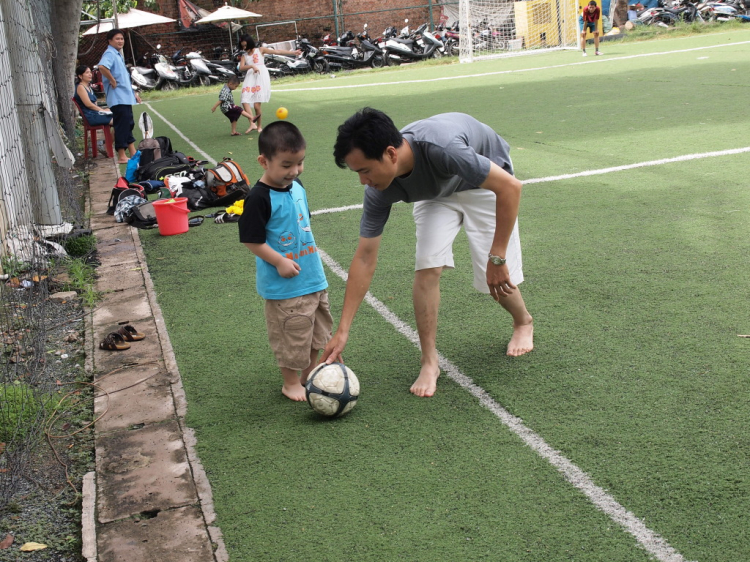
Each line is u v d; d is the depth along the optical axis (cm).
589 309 437
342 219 683
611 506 266
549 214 634
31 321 468
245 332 451
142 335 453
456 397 353
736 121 948
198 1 2894
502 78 1769
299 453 319
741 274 466
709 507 260
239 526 275
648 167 761
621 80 1476
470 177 301
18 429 346
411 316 454
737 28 2417
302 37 2789
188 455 324
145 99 2198
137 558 262
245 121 1448
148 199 817
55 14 1268
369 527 267
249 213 334
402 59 2522
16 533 285
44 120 650
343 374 340
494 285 329
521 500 274
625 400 335
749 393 330
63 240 641
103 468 320
